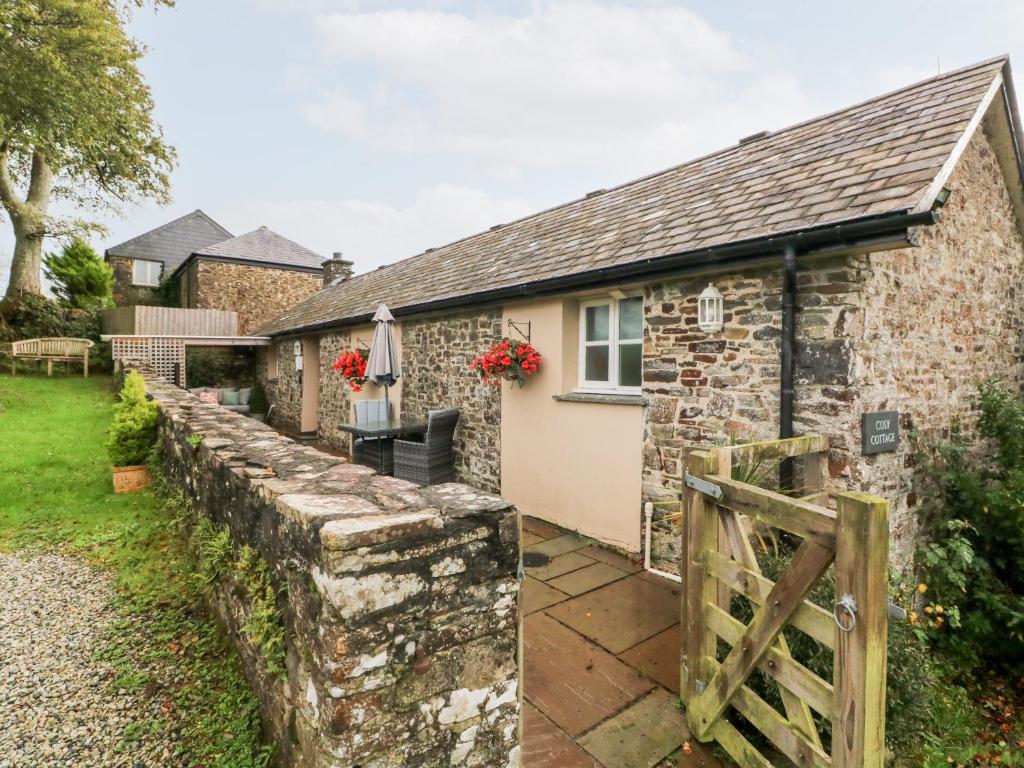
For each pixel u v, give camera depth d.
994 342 5.41
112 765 1.99
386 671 1.54
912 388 4.11
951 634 3.88
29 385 11.59
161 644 2.79
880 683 1.72
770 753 2.44
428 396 7.98
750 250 3.66
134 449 5.50
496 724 1.81
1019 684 3.66
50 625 2.97
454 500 1.86
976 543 4.21
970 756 2.82
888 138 4.11
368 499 1.87
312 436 12.20
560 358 5.68
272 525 2.01
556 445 5.75
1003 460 4.58
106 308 17.19
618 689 2.91
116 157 15.49
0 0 11.20
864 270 3.49
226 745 2.08
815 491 3.57
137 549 3.99
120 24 14.23
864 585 1.68
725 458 2.70
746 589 2.30
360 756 1.49
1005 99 4.75
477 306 6.70
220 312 16.69
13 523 4.47
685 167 6.87
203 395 9.04
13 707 2.30
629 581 4.33
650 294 4.75
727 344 4.14
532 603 3.93
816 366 3.60
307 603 1.64
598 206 7.41
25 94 11.98
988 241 5.27
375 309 8.73
